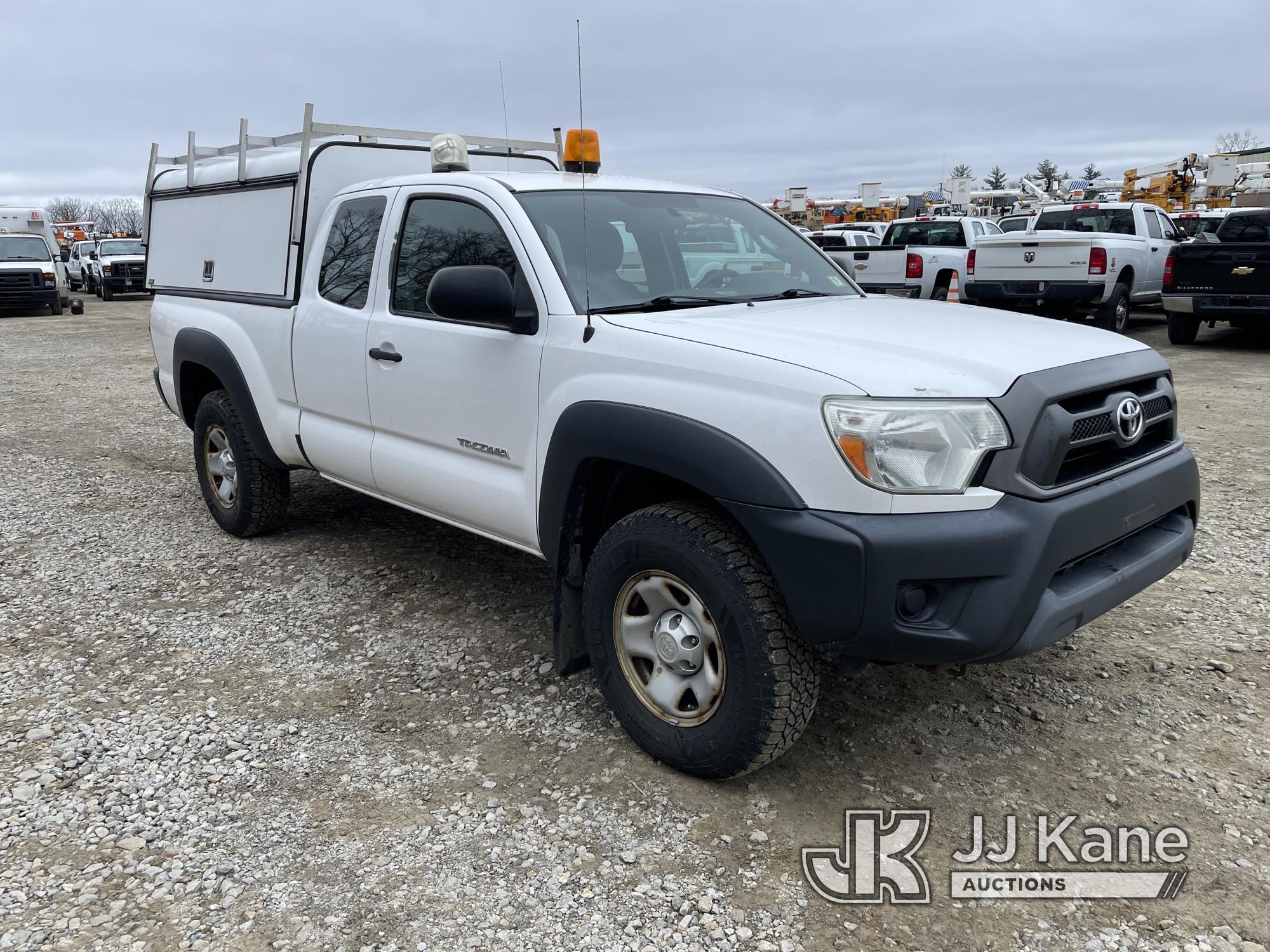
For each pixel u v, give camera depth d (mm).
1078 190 31969
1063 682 3480
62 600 4461
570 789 2904
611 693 3082
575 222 3475
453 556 4953
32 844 2684
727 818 2750
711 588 2688
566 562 3180
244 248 4863
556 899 2441
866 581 2432
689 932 2324
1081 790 2850
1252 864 2510
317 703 3475
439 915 2391
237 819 2795
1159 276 13711
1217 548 4773
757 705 2643
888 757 3043
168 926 2365
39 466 7176
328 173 4457
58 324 20016
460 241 3621
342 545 5148
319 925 2361
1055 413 2570
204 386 5500
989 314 3410
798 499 2502
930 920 2354
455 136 4148
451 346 3543
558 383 3125
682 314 3211
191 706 3455
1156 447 3057
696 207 3961
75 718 3373
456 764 3061
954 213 33906
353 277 4137
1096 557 2879
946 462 2459
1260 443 6883
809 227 39438
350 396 4125
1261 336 12930
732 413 2627
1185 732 3135
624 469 3070
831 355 2633
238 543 5238
